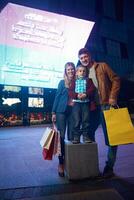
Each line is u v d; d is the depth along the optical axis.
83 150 3.65
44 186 3.42
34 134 9.73
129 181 3.54
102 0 20.52
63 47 15.15
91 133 4.09
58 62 15.06
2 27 13.05
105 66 3.89
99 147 6.48
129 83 20.22
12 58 13.56
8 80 13.59
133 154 5.49
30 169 4.35
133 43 22.23
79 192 3.16
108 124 3.63
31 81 14.27
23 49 13.83
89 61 3.94
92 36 19.44
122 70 20.91
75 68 3.93
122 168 4.25
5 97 14.25
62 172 3.88
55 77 15.02
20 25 13.62
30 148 6.52
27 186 3.42
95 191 3.18
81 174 3.61
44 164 4.72
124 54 21.53
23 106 14.73
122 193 3.11
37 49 14.30
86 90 3.76
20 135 9.38
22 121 14.32
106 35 20.50
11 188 3.35
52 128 3.84
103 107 3.84
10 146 6.86
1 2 13.09
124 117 3.67
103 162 4.73
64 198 2.98
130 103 18.80
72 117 3.89
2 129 12.13
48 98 15.64
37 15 14.11
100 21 20.14
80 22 15.51
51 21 14.58
